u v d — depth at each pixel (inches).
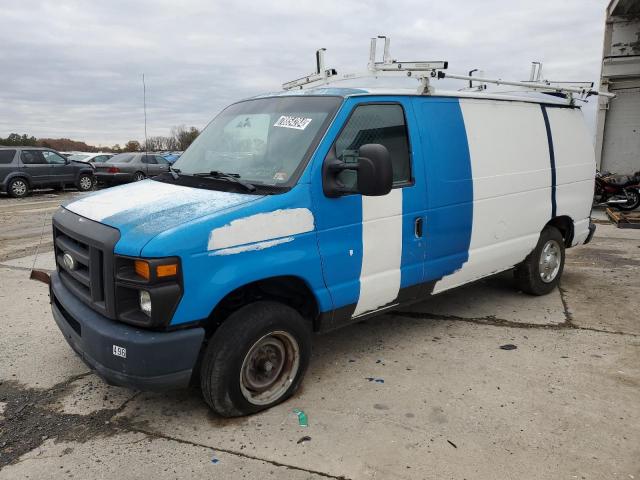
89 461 118.8
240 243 124.4
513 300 228.2
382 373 160.2
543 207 215.6
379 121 154.4
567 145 228.1
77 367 164.7
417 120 164.6
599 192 471.8
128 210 130.9
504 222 197.2
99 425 133.4
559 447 122.3
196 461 118.4
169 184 152.6
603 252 320.8
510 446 122.7
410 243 163.0
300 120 149.4
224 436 127.8
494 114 192.4
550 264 232.4
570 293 237.9
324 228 140.3
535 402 142.3
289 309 137.8
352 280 149.4
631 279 260.1
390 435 127.4
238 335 127.9
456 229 177.2
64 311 145.9
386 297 160.6
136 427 132.2
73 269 135.8
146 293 115.0
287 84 200.5
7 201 666.2
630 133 506.6
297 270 135.3
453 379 156.0
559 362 167.0
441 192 169.6
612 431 128.5
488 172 187.0
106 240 119.6
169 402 143.9
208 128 179.8
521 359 169.5
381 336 189.0
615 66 496.4
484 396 145.8
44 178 746.8
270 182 138.9
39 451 122.6
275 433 128.7
